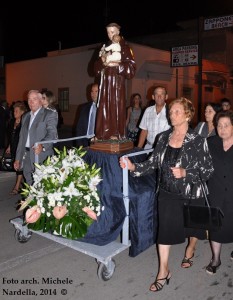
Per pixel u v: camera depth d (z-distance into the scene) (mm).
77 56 17250
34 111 4891
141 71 15219
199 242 4348
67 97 18062
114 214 3555
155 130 4758
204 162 3010
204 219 3006
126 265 3717
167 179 3061
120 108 3859
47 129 4762
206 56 19328
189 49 11078
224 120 3314
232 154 3359
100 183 3637
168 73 16547
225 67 19031
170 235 3088
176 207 3061
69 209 3312
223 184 3379
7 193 6270
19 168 5070
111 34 3742
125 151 3832
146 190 3629
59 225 3352
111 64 3746
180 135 3078
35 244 4223
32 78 19812
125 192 3418
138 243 3521
